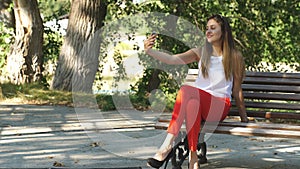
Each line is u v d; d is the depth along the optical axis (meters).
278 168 5.10
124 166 5.01
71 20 12.57
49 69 14.17
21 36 12.97
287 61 12.39
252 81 5.43
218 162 5.34
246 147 6.29
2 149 5.85
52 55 14.25
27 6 12.95
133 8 12.66
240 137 7.08
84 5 12.41
